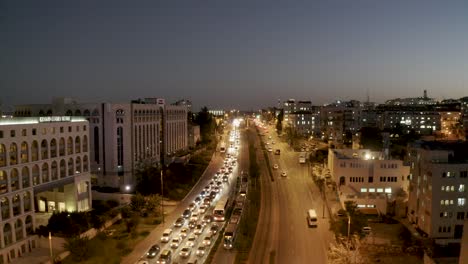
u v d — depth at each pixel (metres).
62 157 98.00
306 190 129.38
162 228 94.25
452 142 109.19
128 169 139.12
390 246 80.56
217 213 98.88
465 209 85.00
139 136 147.62
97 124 135.25
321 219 100.88
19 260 77.31
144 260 75.25
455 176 84.25
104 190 128.50
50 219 86.25
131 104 140.88
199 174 156.38
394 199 105.62
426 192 88.19
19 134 83.81
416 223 94.00
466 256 52.44
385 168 116.69
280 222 98.56
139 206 100.81
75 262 74.69
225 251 80.06
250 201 115.31
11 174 81.25
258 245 84.00
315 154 186.12
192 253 79.19
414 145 100.31
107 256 76.50
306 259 77.12
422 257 76.00
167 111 179.00
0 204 77.75
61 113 139.38
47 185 92.62
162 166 149.50
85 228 86.94
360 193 111.94
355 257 72.44
